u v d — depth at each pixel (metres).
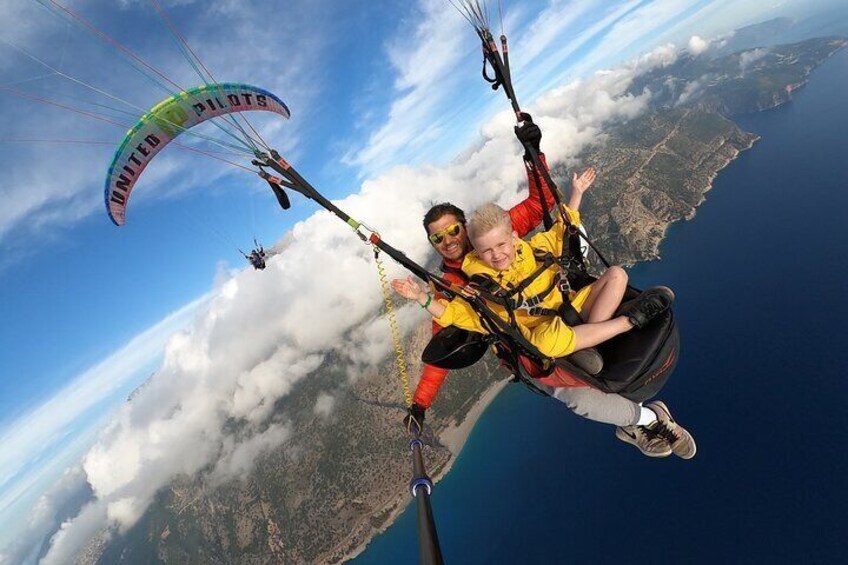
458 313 4.42
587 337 3.90
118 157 7.14
